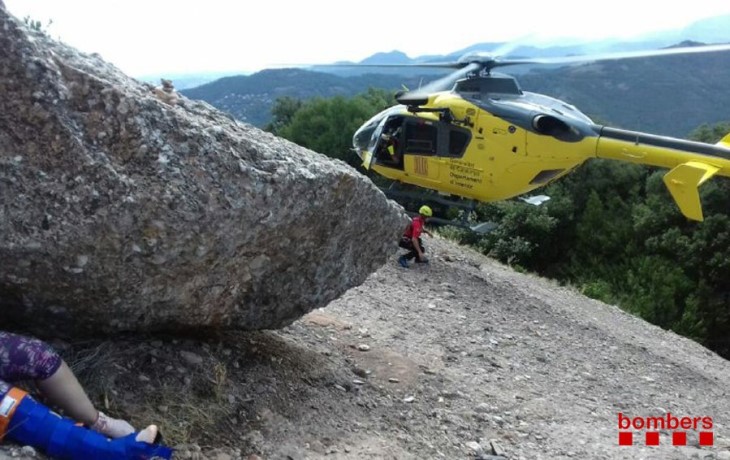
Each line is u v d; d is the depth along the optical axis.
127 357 3.50
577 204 27.02
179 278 3.17
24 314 3.13
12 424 2.54
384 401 4.67
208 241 3.04
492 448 4.46
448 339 6.86
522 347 7.35
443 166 11.75
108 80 3.05
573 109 11.31
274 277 3.81
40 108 2.68
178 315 3.49
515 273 11.88
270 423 3.65
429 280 9.24
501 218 23.91
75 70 2.83
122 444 2.58
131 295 3.10
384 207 4.22
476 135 11.24
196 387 3.60
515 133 10.91
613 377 7.23
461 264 10.72
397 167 12.35
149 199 2.82
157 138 2.90
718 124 29.28
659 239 23.62
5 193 2.67
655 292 20.86
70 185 2.72
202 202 2.94
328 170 3.55
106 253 2.85
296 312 4.18
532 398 5.77
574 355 7.64
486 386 5.75
